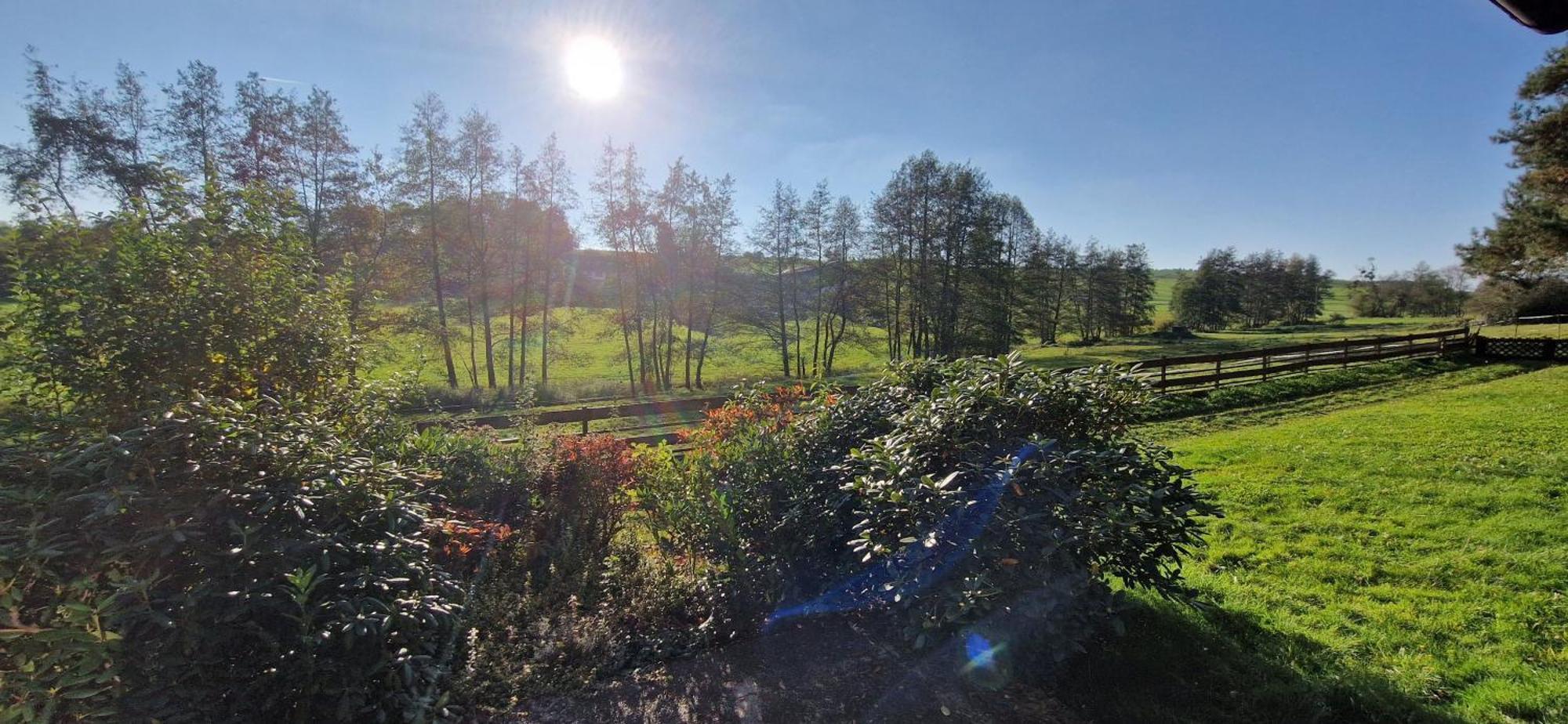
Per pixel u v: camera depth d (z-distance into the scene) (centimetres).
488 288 2491
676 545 395
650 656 318
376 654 222
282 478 232
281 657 205
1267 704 274
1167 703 274
